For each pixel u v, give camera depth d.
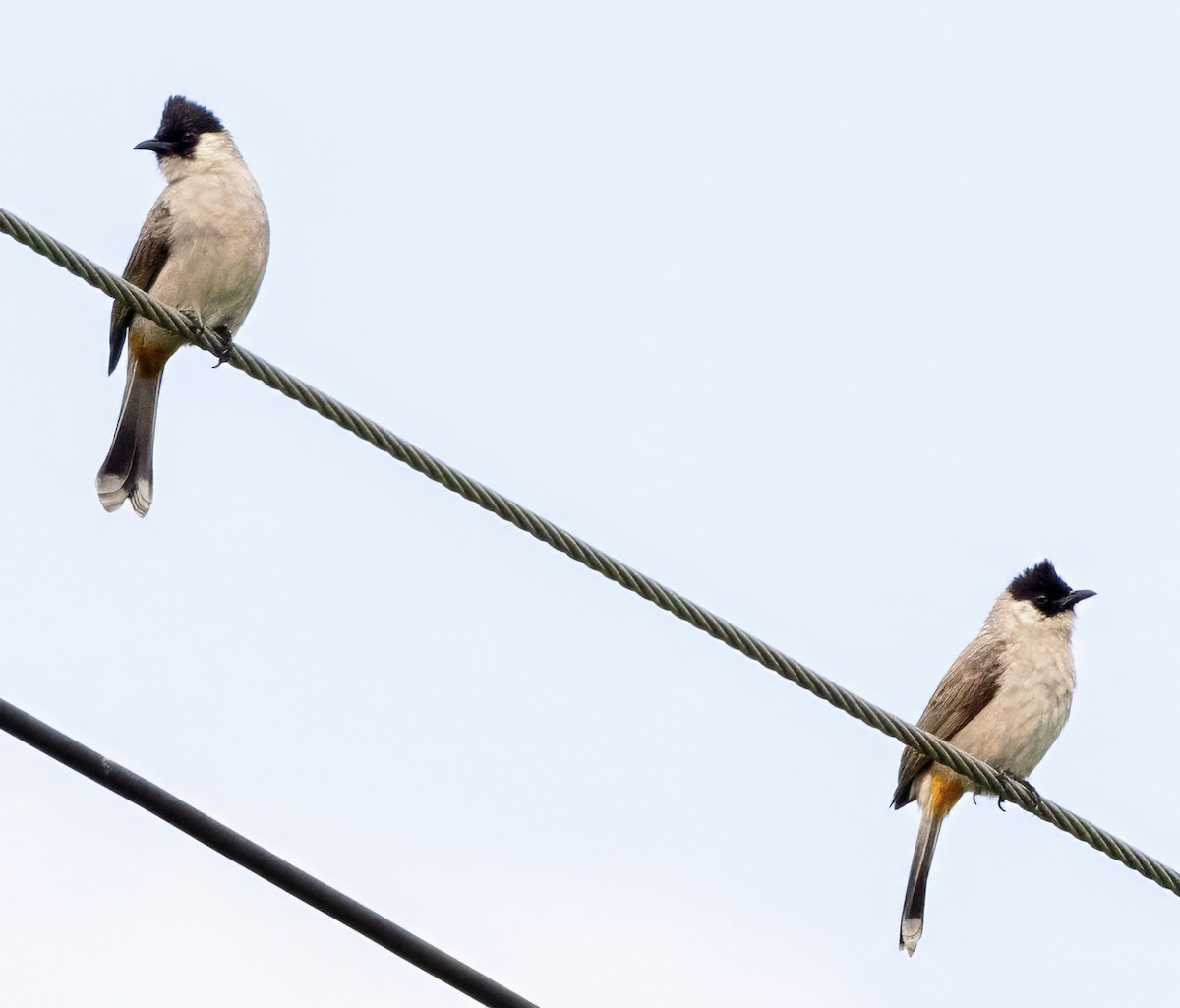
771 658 9.91
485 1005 8.14
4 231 9.12
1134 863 11.02
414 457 9.55
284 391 9.66
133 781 7.75
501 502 9.50
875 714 10.30
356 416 9.62
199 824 7.82
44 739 7.65
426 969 8.12
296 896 7.96
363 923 8.02
